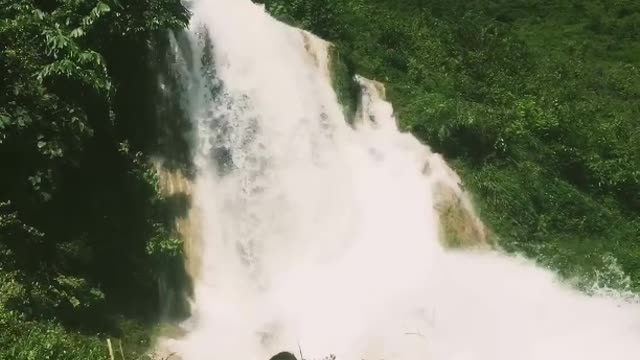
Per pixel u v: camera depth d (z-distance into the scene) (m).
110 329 9.56
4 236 8.63
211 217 11.96
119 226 10.40
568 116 18.70
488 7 29.50
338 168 14.25
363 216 13.74
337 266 12.70
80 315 9.23
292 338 10.73
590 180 17.44
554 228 15.75
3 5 9.57
